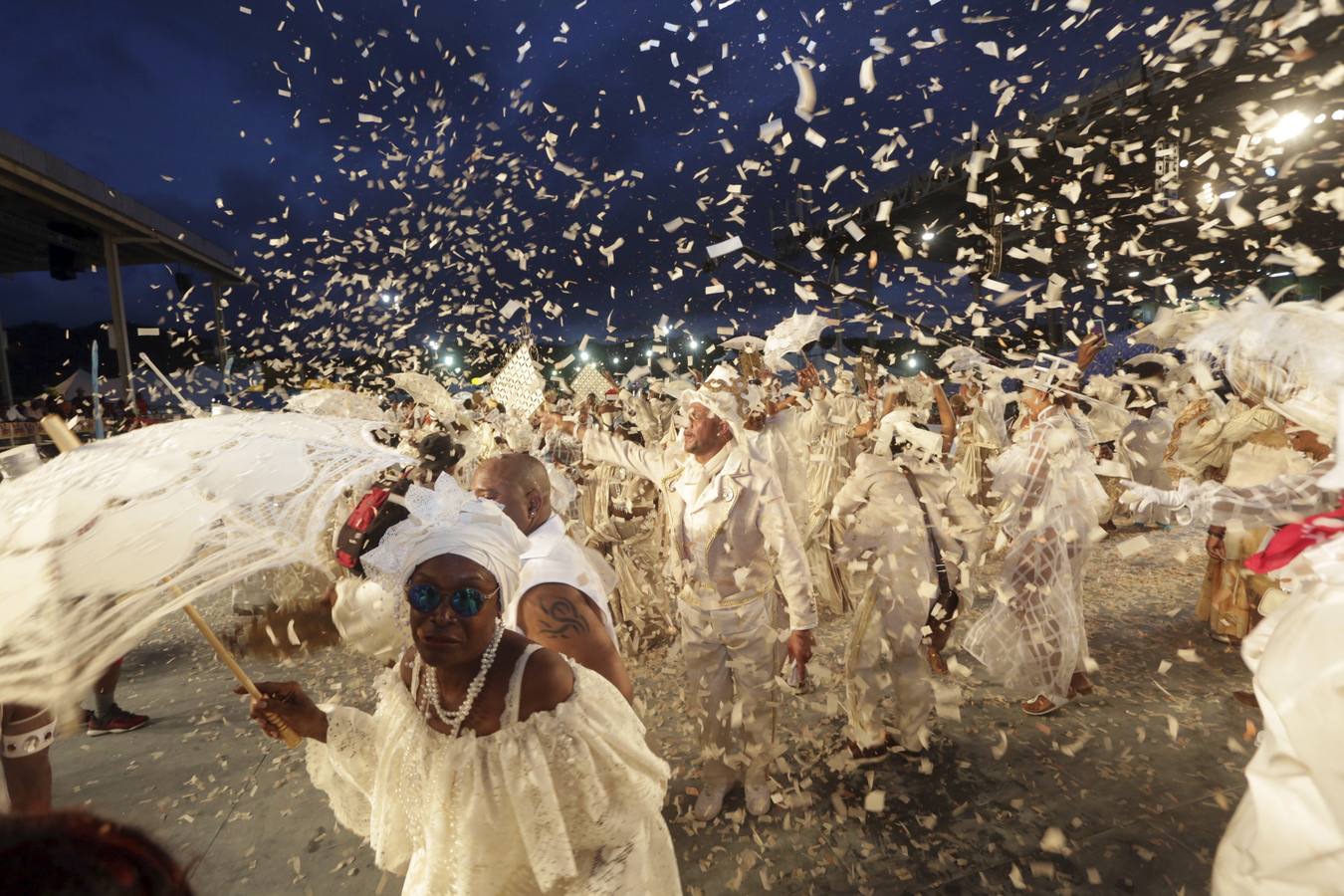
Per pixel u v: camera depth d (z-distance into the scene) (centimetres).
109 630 113
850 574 401
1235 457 394
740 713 321
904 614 364
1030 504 416
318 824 340
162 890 54
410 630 160
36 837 50
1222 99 632
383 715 170
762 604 332
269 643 545
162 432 143
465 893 158
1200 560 725
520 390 550
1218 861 158
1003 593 411
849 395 701
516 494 220
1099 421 801
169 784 380
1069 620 407
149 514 119
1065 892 274
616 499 577
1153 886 273
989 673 470
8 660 108
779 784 354
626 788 162
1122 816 314
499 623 161
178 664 549
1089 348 421
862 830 317
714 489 324
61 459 134
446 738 158
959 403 835
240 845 327
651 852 175
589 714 159
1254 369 187
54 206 2431
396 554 154
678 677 487
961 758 369
